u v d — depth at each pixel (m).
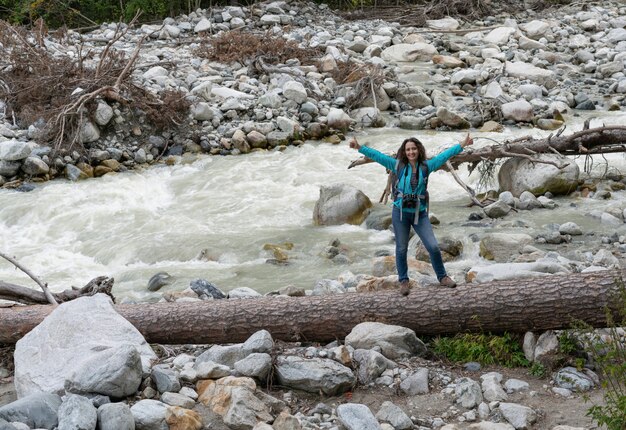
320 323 6.83
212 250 10.88
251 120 15.98
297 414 5.75
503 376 6.36
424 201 6.72
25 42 16.95
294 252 10.73
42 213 12.77
